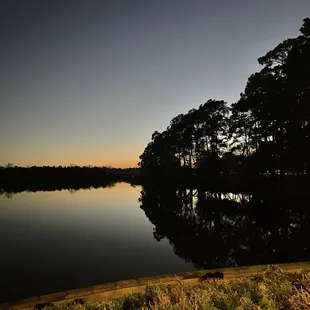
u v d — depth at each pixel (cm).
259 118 3531
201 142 6119
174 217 2653
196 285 715
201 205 3422
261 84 3444
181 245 1602
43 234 1927
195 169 6275
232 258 1340
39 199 4594
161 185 7662
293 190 3000
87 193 6100
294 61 2838
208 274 781
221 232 1930
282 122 3241
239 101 4047
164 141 8194
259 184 3666
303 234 1703
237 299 561
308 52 2727
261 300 536
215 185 4747
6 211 3100
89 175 16725
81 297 685
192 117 6103
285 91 3028
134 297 618
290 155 2961
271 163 3419
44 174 15138
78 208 3384
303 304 516
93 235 1892
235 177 4459
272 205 2745
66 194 5797
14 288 994
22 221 2459
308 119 2834
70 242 1691
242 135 4744
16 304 657
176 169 7419
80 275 1122
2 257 1368
